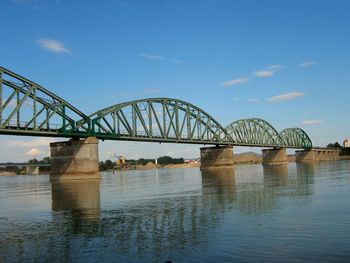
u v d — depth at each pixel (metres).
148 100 131.38
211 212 32.88
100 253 20.61
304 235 22.22
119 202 45.44
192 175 126.50
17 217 36.00
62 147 112.19
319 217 27.77
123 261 18.92
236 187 60.16
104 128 115.50
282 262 17.48
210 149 180.38
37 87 95.31
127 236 24.59
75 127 107.81
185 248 20.64
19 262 19.70
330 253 18.52
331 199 38.06
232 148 179.62
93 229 27.69
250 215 30.03
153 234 24.75
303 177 79.38
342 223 25.27
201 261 18.20
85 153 109.38
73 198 53.91
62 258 20.05
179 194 52.78
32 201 52.16
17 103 89.69
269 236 22.33
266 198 41.50
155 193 56.72
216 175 113.06
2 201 54.62
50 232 27.28
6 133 90.69
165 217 31.55
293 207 33.38
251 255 18.72
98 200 49.28
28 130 93.06
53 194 63.56
